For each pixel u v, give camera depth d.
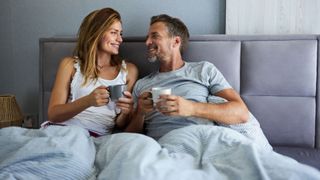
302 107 1.80
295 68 1.79
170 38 1.75
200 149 1.24
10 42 2.40
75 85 1.79
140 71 2.01
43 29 2.34
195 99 1.68
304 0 1.94
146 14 2.19
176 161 1.12
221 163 1.12
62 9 2.30
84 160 1.13
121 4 2.21
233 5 2.02
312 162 1.54
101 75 1.85
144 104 1.53
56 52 2.05
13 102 2.12
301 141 1.82
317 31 1.95
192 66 1.81
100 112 1.78
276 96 1.83
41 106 2.11
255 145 1.15
